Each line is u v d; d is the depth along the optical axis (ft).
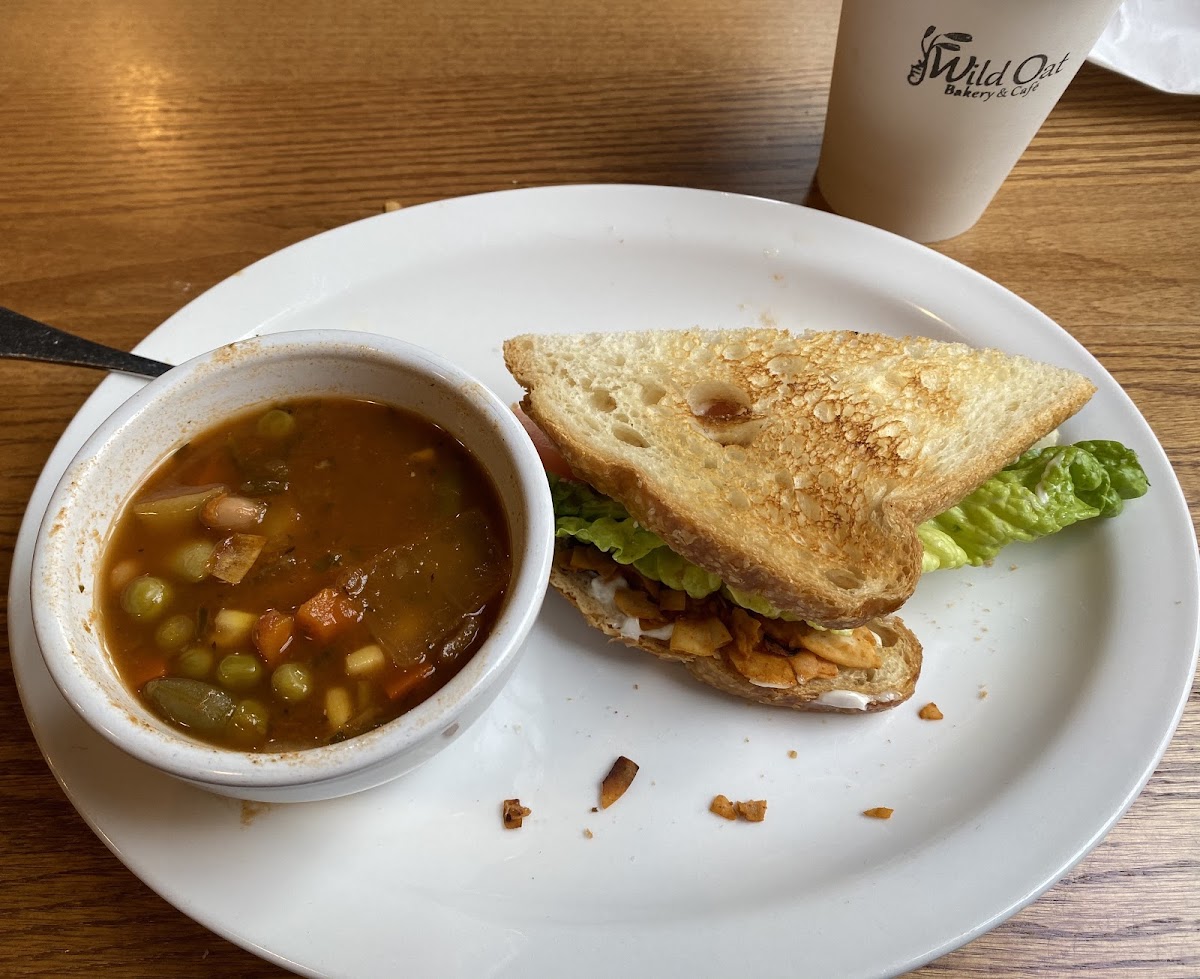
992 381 1.02
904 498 0.91
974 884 0.75
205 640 0.76
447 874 0.77
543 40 1.44
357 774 0.66
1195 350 1.11
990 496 0.95
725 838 0.81
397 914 0.74
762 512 0.92
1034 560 0.96
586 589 0.95
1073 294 1.16
